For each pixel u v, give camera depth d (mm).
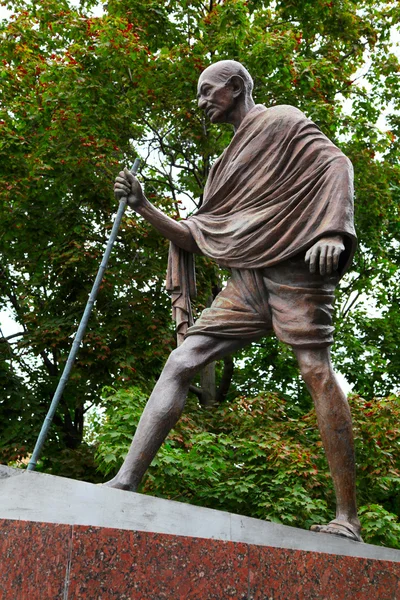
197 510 4547
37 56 15109
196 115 14422
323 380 5293
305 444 11727
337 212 5379
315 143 5641
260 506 10531
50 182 14625
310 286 5457
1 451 13711
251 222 5594
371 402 11617
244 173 5809
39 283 14773
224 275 14031
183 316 5949
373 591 4484
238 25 13859
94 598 3678
